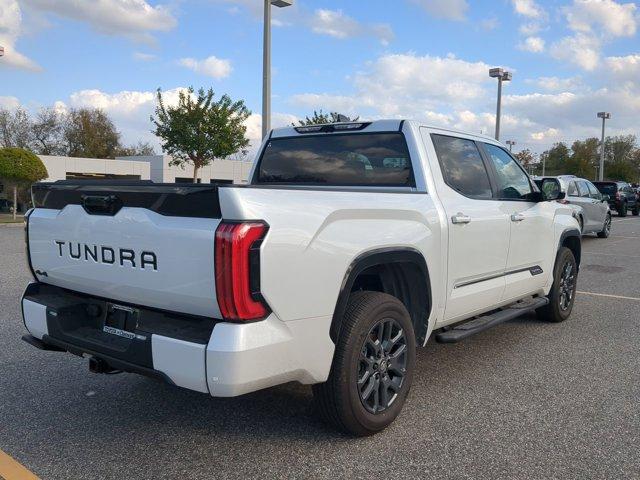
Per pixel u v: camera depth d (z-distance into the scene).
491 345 5.70
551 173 76.88
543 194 5.62
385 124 4.58
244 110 27.00
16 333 5.97
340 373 3.34
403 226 3.78
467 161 4.86
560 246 6.42
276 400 4.22
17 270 10.25
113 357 3.23
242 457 3.36
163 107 26.45
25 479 3.11
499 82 29.03
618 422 3.87
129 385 4.52
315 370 3.17
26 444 3.53
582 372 4.90
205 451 3.43
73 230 3.50
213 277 2.78
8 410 4.04
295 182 5.10
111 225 3.24
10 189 29.50
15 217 27.73
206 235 2.80
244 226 2.75
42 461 3.31
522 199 5.56
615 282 9.55
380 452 3.42
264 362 2.88
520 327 6.43
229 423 3.82
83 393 4.36
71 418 3.91
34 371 4.84
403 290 4.07
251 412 4.00
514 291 5.37
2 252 13.23
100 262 3.34
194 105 25.98
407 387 3.83
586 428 3.77
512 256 5.22
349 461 3.31
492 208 4.88
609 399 4.29
